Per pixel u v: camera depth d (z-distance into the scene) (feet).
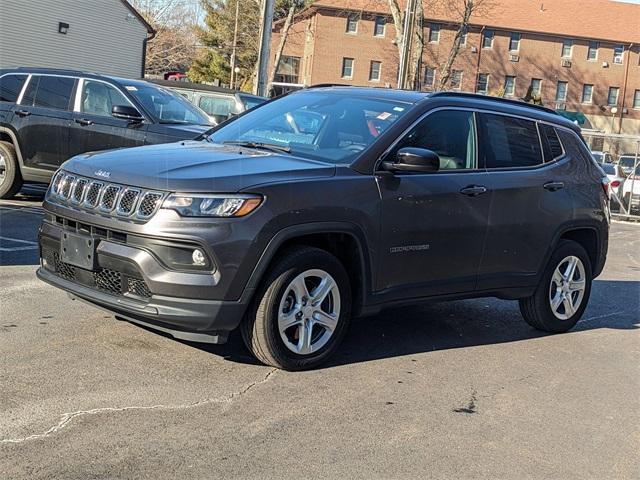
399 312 22.41
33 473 10.73
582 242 22.47
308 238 15.89
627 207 67.46
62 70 33.81
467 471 12.12
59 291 20.35
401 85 75.51
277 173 15.20
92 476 10.79
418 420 14.05
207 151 16.55
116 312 15.01
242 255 14.24
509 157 19.65
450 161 18.16
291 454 12.10
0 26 101.50
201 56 212.84
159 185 14.26
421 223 17.12
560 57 203.72
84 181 15.40
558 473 12.39
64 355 15.53
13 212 31.94
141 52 127.34
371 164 16.44
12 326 17.15
